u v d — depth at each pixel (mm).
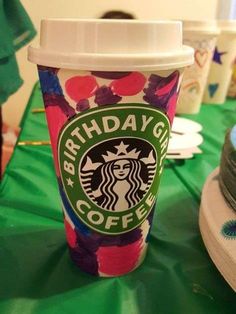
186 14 772
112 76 127
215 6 776
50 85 139
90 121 137
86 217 157
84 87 131
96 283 164
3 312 145
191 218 219
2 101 426
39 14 715
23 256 179
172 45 141
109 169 146
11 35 413
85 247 165
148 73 130
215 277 169
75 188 153
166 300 155
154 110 140
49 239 193
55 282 163
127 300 154
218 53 460
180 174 278
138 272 172
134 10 747
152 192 163
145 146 146
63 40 132
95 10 731
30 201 224
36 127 353
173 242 195
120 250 164
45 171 265
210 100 495
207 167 293
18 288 158
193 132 363
